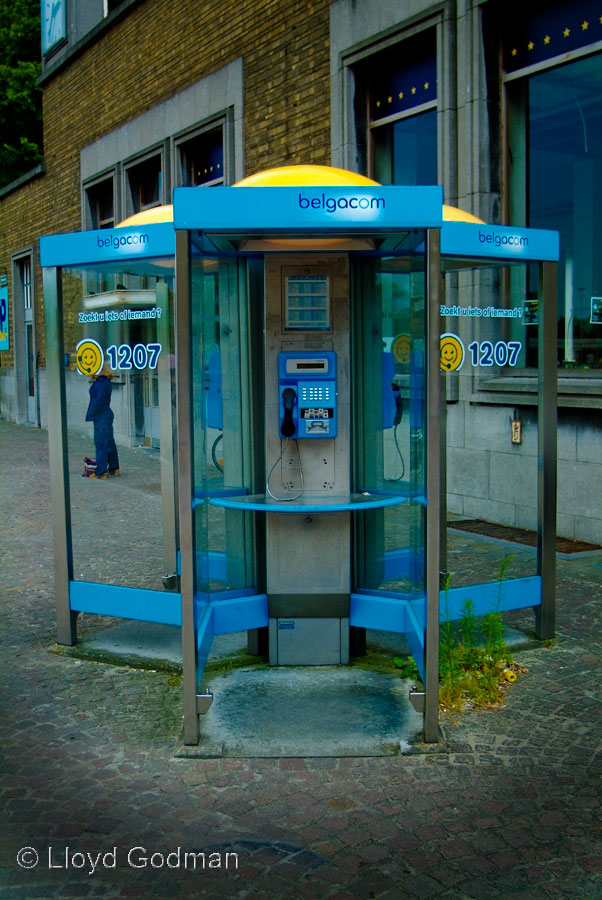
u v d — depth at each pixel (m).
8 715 4.18
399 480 4.51
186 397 3.78
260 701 4.26
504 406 5.14
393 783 3.48
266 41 10.93
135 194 15.11
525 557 5.11
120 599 4.90
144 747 3.83
